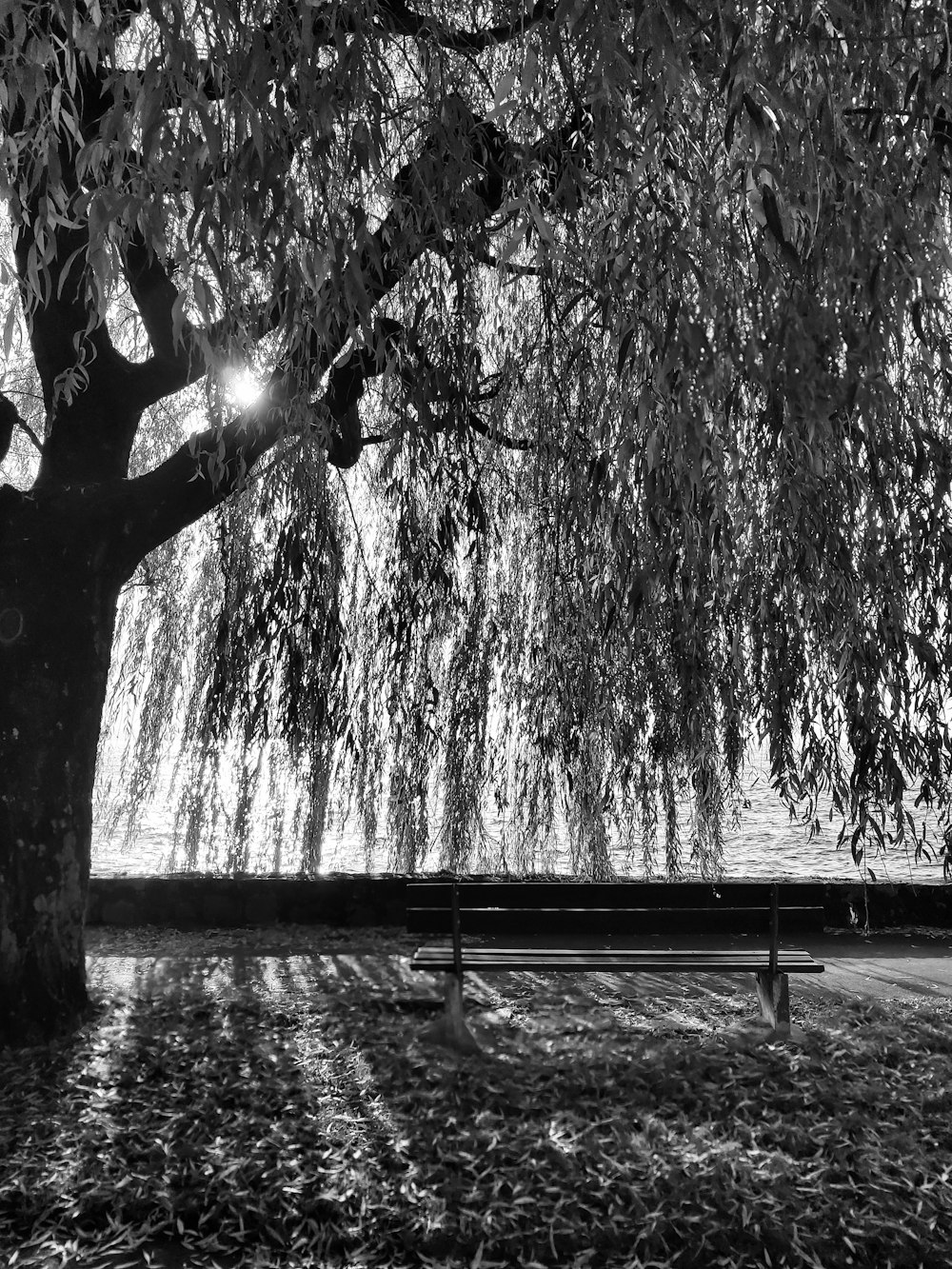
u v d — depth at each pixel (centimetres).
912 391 457
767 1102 418
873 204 318
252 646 648
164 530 535
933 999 584
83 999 516
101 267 293
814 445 350
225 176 322
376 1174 357
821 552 438
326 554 637
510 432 653
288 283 379
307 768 763
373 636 754
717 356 319
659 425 343
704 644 553
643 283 341
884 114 343
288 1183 349
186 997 563
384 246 464
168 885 752
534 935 695
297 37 342
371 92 368
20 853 496
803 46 320
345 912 748
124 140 313
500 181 490
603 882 678
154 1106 411
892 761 458
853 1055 478
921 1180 358
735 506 438
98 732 530
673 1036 507
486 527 622
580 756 703
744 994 588
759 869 1126
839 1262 312
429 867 842
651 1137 386
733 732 622
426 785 759
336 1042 489
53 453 542
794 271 295
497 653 752
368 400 745
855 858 473
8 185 323
